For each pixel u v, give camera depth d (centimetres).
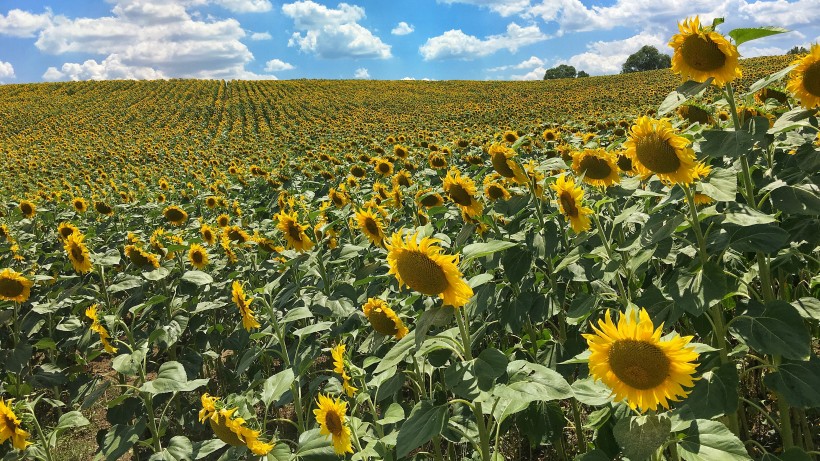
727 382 221
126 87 7944
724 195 236
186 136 4097
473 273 412
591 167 340
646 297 263
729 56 241
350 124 3847
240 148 2522
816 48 260
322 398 288
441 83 8362
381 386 309
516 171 372
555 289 358
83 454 518
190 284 530
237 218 967
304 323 522
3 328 624
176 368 343
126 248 551
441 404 235
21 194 1452
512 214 363
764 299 276
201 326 552
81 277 653
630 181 314
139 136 3994
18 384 507
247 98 6881
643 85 5219
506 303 352
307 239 455
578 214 321
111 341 441
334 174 959
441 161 711
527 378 220
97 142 3684
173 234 686
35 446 369
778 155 351
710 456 202
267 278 593
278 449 295
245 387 504
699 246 251
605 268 274
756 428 396
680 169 241
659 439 193
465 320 255
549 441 324
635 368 191
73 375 518
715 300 226
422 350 242
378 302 311
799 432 344
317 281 482
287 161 1507
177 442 353
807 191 256
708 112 352
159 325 493
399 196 598
